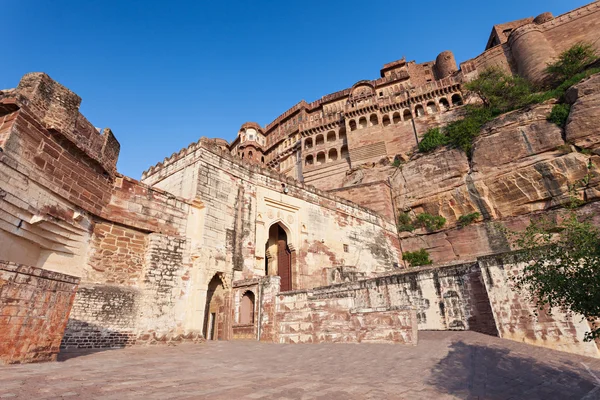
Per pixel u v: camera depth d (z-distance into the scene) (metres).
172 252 12.77
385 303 12.16
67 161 10.29
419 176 26.16
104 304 10.23
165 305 11.83
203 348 9.95
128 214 12.02
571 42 31.34
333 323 9.99
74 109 10.78
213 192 15.03
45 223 9.34
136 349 9.49
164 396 3.95
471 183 22.94
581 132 19.77
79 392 3.96
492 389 4.85
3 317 5.38
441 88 33.34
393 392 4.51
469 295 10.36
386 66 42.78
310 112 45.38
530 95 25.45
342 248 20.95
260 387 4.62
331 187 33.81
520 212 20.66
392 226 25.39
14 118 8.70
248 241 15.87
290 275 18.17
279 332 11.18
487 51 36.44
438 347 7.93
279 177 19.16
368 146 33.47
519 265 8.99
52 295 6.25
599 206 17.70
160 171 17.16
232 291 13.82
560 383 5.30
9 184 8.30
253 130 48.94
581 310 4.80
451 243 22.70
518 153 21.67
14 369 4.96
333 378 5.39
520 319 8.64
